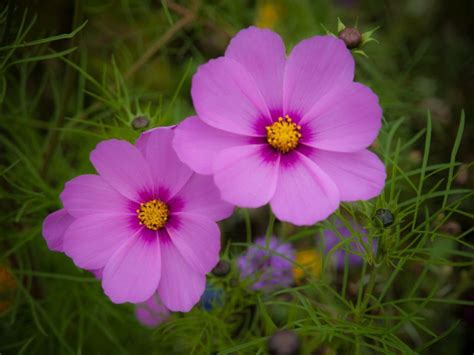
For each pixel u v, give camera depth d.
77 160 0.37
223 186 0.20
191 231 0.22
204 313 0.29
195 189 0.22
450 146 0.39
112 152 0.22
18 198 0.30
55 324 0.35
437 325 0.34
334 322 0.27
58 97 0.36
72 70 0.30
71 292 0.33
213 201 0.22
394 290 0.33
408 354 0.25
